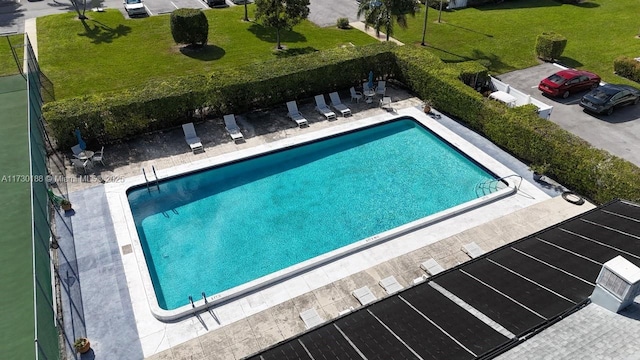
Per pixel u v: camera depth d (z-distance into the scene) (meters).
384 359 10.24
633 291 9.89
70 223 20.27
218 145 25.50
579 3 48.03
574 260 13.05
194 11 34.66
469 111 26.42
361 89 31.19
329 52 30.47
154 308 16.55
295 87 28.69
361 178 24.05
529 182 22.95
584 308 10.59
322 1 47.38
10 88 31.94
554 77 30.19
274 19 33.56
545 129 22.92
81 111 23.84
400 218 21.52
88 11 42.25
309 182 23.78
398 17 33.56
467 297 12.16
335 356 10.61
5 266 19.73
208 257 19.45
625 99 28.19
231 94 27.02
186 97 25.89
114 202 21.45
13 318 17.70
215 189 23.20
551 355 9.38
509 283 12.51
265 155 25.08
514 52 36.72
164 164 23.95
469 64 29.81
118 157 24.44
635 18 43.78
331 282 17.78
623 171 20.02
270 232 20.73
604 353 9.25
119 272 18.09
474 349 9.98
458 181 23.75
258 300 17.09
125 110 24.67
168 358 15.05
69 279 17.77
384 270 18.25
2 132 27.86
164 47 36.03
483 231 20.06
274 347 11.30
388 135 27.36
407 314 11.84
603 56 36.19
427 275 17.80
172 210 21.83
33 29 38.62
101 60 33.81
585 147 21.69
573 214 20.83
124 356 15.12
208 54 35.09
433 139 27.00
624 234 14.08
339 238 20.42
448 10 45.84
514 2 48.41
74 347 15.15
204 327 16.12
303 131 26.75
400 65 30.34
